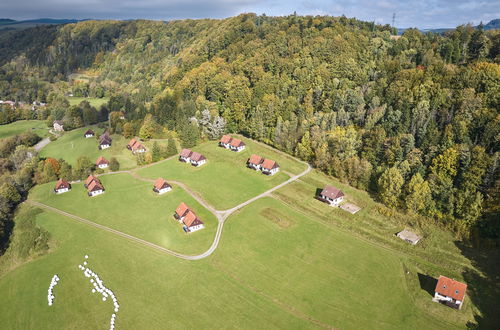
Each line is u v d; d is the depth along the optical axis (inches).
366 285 3051.2
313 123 5398.6
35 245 3855.8
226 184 4889.3
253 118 6067.9
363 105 5113.2
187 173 5315.0
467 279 3019.2
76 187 5226.4
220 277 3240.7
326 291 3011.8
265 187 4736.7
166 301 3009.4
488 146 3848.4
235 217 4121.6
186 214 4106.8
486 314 2691.9
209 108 6830.7
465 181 3590.1
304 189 4598.9
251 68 6939.0
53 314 2984.7
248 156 5625.0
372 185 4379.9
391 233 3661.4
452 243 3425.2
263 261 3403.1
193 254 3575.3
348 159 4591.5
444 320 2682.1
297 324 2719.0
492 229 3314.5
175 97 7258.9
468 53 5541.3
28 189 5324.8
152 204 4571.9
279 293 3019.2
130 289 3179.1
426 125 4350.4
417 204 3732.8
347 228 3809.1
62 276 3427.7
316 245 3585.1
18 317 2997.0
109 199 4798.2
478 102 4210.1
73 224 4276.6
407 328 2637.8
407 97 4781.0
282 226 3907.5
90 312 2962.6
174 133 6638.8
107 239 3934.5
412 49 5979.3
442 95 4579.2
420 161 4001.0
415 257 3329.2
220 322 2768.2
